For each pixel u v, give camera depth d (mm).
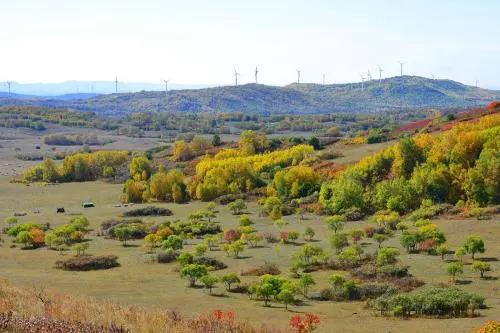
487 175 80375
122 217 98250
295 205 96312
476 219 73375
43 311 20734
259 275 56094
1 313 19422
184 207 106000
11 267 62438
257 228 81750
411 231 68438
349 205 88000
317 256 59688
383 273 52375
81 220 87438
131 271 60219
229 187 111562
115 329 18781
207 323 22547
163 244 70625
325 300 46781
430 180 85312
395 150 96938
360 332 35875
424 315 40500
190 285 52969
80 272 60125
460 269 48750
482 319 38062
